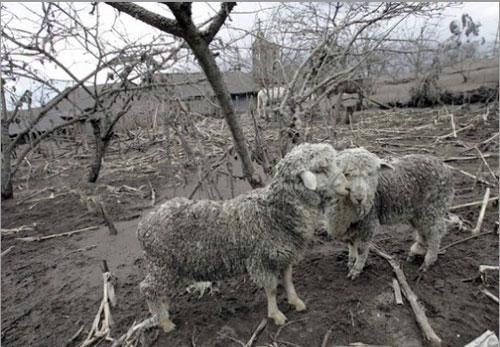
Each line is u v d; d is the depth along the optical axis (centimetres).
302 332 265
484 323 264
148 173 673
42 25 427
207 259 260
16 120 627
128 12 280
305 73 526
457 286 303
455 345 247
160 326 279
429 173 311
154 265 262
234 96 666
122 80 473
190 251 258
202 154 428
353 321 270
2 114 628
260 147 420
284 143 444
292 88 451
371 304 285
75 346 282
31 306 335
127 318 301
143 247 264
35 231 495
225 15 296
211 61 311
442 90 1251
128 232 458
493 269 314
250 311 292
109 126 596
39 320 315
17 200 623
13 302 345
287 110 451
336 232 308
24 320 318
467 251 348
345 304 288
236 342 261
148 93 458
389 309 278
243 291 317
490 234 373
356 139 682
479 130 791
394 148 688
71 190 638
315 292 305
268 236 258
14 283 375
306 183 233
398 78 1441
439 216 314
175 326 281
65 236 471
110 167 741
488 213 414
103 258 404
